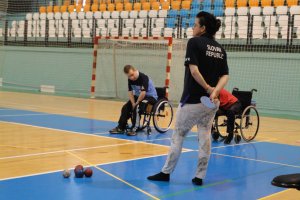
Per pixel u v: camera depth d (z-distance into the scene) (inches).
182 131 178.7
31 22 749.9
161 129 335.0
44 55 730.8
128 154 240.4
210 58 171.0
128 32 644.1
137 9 683.4
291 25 515.5
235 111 291.3
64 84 705.0
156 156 237.0
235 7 600.1
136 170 202.4
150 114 316.8
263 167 221.8
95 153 239.8
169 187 175.2
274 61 524.7
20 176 181.8
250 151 268.4
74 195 157.8
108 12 692.1
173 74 582.6
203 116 174.6
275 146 290.5
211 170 211.0
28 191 160.1
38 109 459.2
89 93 674.2
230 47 559.2
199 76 166.1
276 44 524.7
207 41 172.4
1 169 193.5
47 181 175.8
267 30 534.0
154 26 627.5
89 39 676.7
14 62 771.4
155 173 197.6
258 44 537.3
